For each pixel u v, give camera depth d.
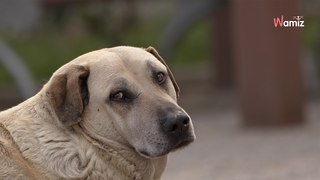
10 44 26.72
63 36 27.83
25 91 17.42
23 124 5.26
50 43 27.48
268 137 13.59
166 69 5.50
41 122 5.25
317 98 20.61
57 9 25.69
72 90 5.14
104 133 5.19
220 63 22.88
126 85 5.16
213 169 10.38
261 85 15.16
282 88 15.06
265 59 15.07
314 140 12.56
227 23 22.55
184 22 19.34
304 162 10.23
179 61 27.78
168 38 19.58
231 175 9.65
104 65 5.21
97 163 5.16
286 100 15.08
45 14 25.66
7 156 5.12
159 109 5.11
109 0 19.80
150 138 5.09
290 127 14.89
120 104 5.16
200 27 30.30
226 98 21.66
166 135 5.07
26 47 27.02
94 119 5.19
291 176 9.12
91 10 25.88
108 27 26.39
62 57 26.47
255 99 15.31
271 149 11.93
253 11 15.08
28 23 18.41
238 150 12.20
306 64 20.77
